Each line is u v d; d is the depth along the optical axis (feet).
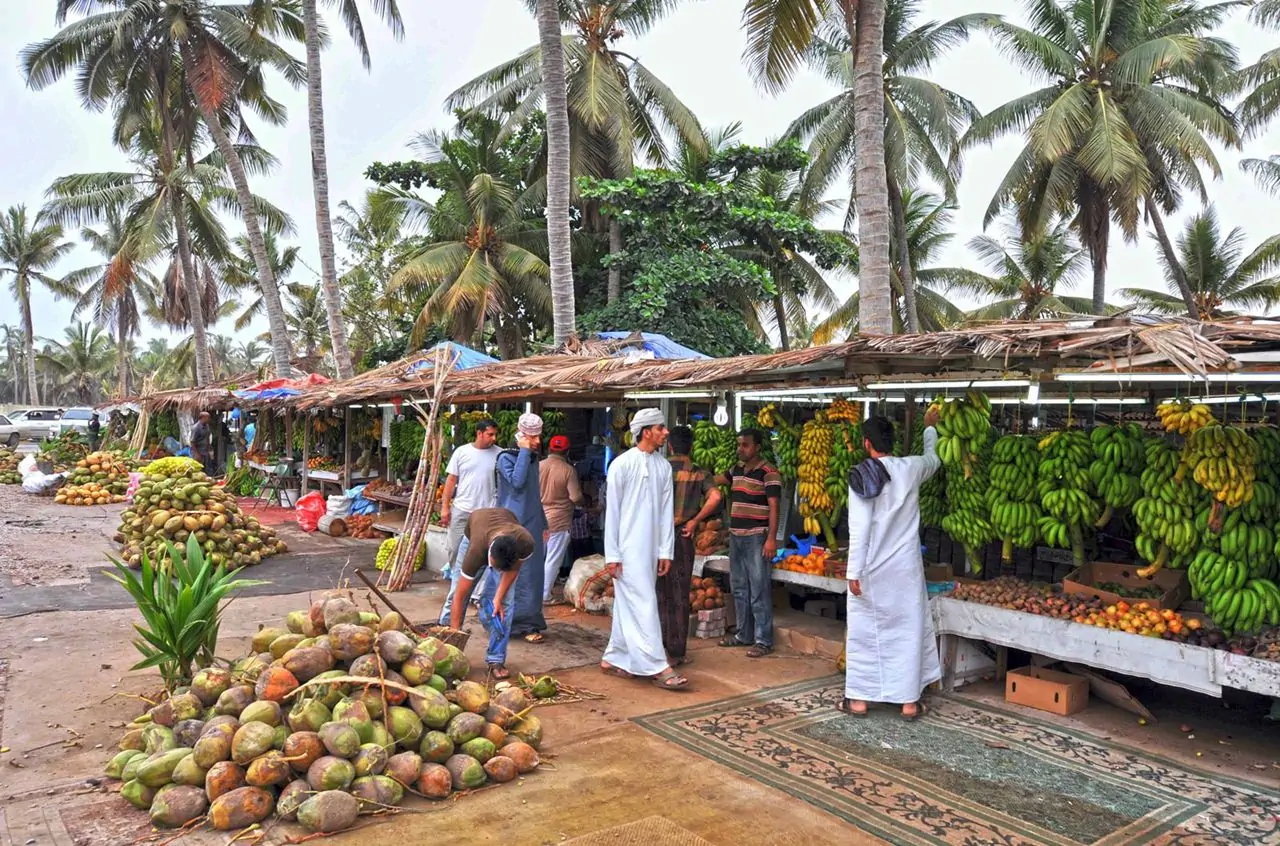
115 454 64.18
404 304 87.04
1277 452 15.12
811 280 83.41
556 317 42.73
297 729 12.81
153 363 246.68
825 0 34.22
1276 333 12.49
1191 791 13.58
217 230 95.09
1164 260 86.43
